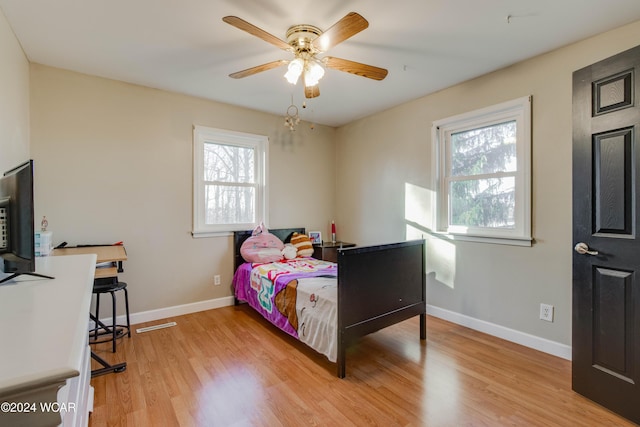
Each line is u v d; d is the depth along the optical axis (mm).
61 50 2334
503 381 2018
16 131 2150
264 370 2166
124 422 1627
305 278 2729
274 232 3914
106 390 1912
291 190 4102
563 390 1917
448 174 3162
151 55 2416
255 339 2686
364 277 2172
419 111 3336
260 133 3805
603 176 1761
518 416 1680
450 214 3150
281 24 1991
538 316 2453
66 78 2672
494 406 1765
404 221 3537
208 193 3502
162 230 3158
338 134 4480
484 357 2342
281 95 3268
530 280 2500
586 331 1839
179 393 1891
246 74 2168
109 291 2428
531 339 2488
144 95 3037
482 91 2771
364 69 2094
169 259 3205
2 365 577
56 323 797
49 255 1960
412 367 2201
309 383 2004
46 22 1965
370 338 2697
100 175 2832
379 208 3850
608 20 1955
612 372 1715
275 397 1856
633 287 1639
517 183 2619
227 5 1800
